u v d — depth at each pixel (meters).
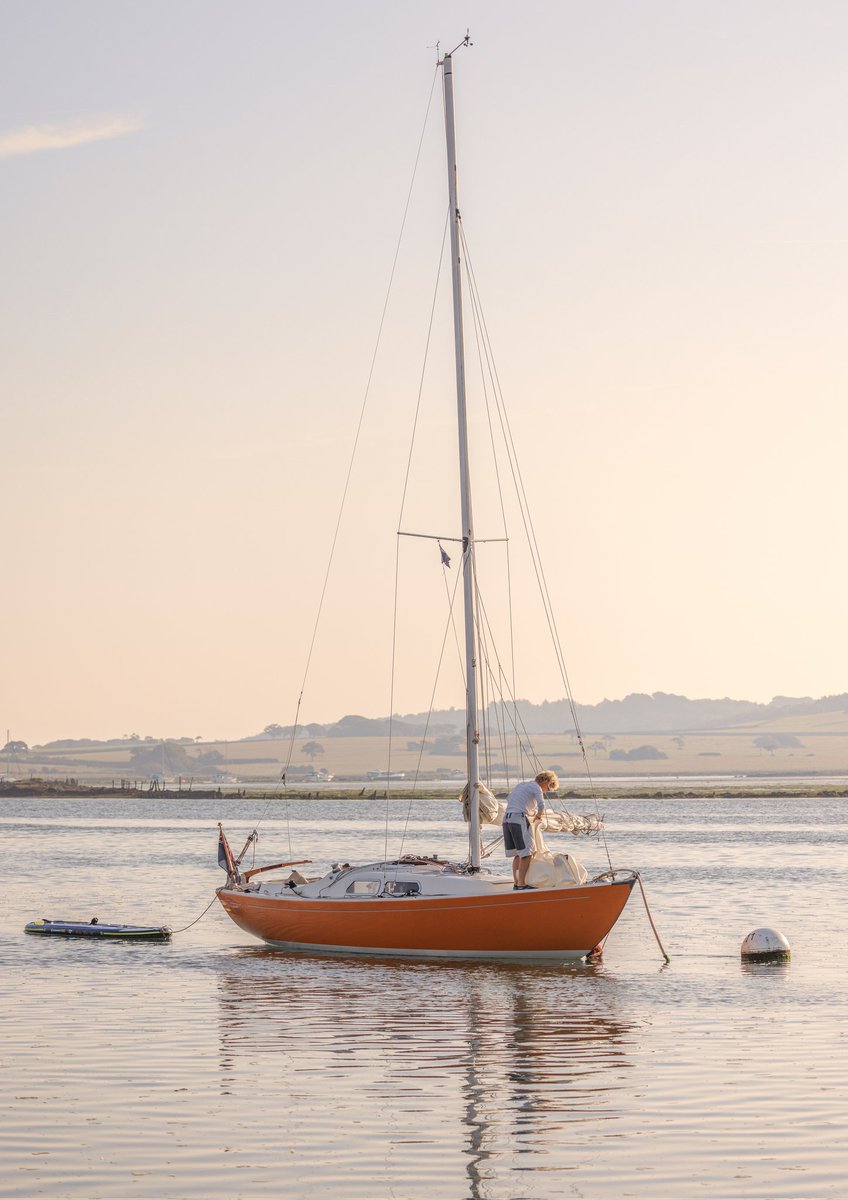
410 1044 31.91
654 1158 22.41
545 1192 20.73
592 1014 35.94
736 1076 28.28
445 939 45.25
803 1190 20.72
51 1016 35.62
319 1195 20.61
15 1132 23.95
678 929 55.03
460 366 49.47
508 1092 26.92
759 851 108.00
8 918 59.81
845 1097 26.36
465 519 49.16
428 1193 20.73
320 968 44.34
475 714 47.94
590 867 90.19
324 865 95.19
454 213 50.09
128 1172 21.70
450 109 50.34
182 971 43.84
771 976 42.56
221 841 52.19
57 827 168.75
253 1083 27.72
